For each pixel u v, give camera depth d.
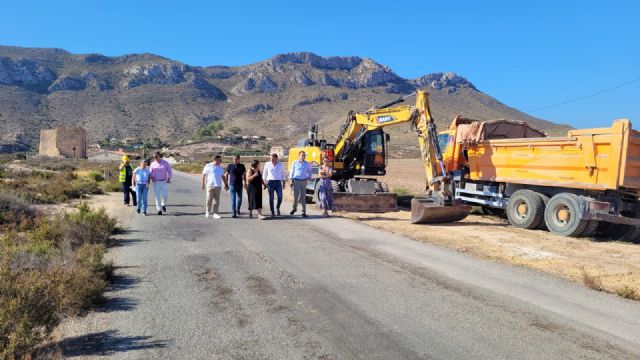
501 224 13.27
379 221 13.06
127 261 7.84
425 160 13.91
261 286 6.48
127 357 4.32
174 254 8.38
